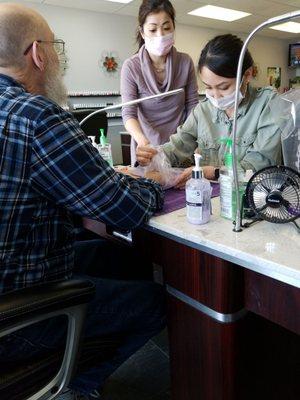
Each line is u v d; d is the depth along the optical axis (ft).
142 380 4.37
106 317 2.98
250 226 2.71
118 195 2.64
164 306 3.30
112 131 18.28
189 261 2.80
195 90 6.22
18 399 2.42
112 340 3.03
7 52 2.67
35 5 15.40
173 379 3.46
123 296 3.10
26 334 2.56
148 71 5.77
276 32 22.94
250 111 4.09
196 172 2.80
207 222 2.84
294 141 3.02
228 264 2.51
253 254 2.24
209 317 2.79
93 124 6.86
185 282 2.90
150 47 5.56
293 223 2.66
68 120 2.48
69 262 2.85
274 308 2.38
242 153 4.12
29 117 2.32
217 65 3.58
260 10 17.34
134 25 18.24
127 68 5.96
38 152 2.33
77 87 17.21
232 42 3.61
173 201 3.47
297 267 2.05
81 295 2.38
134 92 5.98
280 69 25.79
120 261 4.14
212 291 2.68
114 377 4.42
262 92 4.13
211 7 16.58
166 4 5.32
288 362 3.46
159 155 4.15
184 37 20.10
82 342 2.59
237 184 2.61
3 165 2.28
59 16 16.10
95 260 4.09
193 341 3.03
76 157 2.41
